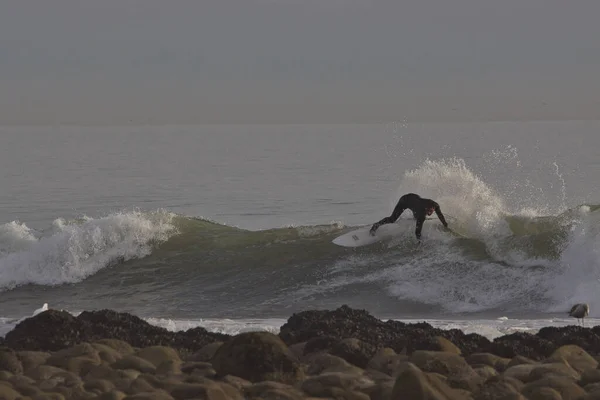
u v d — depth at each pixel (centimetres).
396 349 2836
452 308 6500
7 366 2511
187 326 4297
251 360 2398
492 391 2147
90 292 7588
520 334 2997
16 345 2972
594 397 2078
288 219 15812
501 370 2564
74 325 3164
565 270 6594
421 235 7469
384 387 2145
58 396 2161
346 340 2689
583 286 6353
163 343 3067
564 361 2530
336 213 16575
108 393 2125
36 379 2414
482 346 2922
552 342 2953
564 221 7162
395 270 7144
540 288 6562
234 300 7056
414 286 6856
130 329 3262
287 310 6681
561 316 5997
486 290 6656
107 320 3356
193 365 2508
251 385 2267
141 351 2703
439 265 7075
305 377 2419
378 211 16738
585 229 6712
